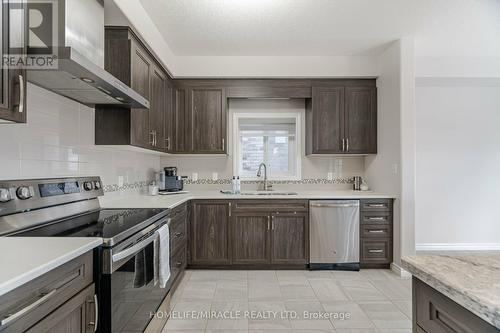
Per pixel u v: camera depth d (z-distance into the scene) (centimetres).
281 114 409
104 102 217
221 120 373
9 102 116
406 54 318
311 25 290
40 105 182
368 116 376
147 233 179
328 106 375
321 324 222
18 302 82
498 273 84
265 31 302
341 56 369
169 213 237
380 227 340
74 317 110
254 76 369
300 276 321
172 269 260
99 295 129
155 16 269
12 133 161
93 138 236
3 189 145
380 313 239
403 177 320
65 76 157
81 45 181
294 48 345
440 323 83
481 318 67
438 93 415
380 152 365
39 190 168
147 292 181
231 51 352
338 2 250
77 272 113
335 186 409
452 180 418
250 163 414
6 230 143
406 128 319
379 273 329
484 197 416
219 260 341
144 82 267
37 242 119
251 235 342
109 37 235
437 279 81
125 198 298
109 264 130
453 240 418
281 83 376
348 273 330
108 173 265
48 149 189
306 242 341
